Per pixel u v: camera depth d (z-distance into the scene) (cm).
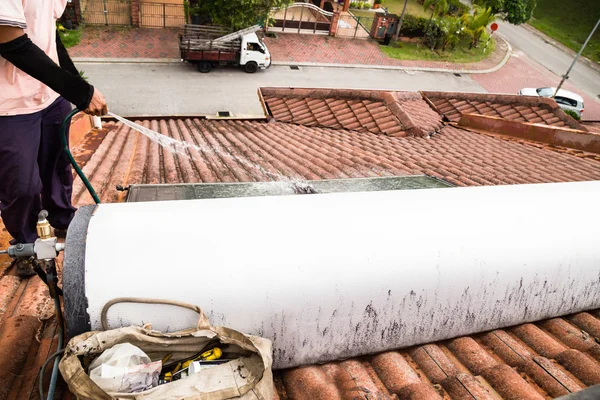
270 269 209
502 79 2612
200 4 2173
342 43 2634
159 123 977
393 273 228
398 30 2705
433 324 253
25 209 273
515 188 307
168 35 2336
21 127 255
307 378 230
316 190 392
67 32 2169
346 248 225
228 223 220
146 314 195
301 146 760
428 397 217
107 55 2092
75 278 189
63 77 218
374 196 267
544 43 3161
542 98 1203
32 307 270
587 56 3059
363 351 247
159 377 194
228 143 768
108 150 639
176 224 214
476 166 676
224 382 185
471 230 255
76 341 182
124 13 2308
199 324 191
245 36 2069
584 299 290
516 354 259
